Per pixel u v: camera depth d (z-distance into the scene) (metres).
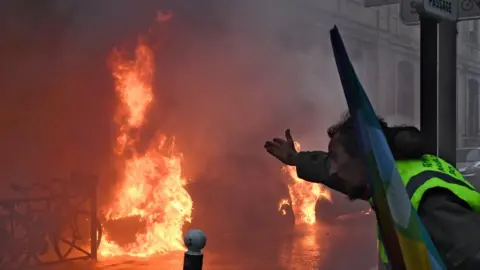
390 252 1.57
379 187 1.56
